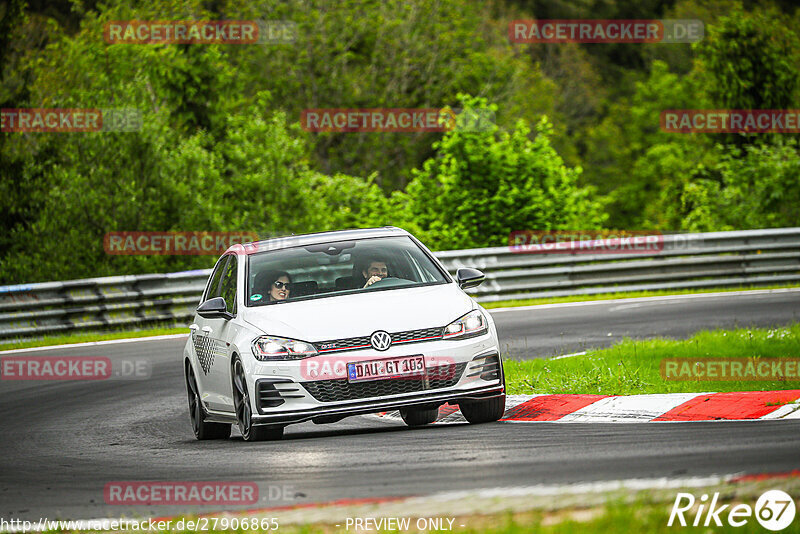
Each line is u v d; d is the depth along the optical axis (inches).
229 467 1067.3
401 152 7849.4
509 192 4261.8
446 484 878.4
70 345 2556.6
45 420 1614.2
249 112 4972.9
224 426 1397.6
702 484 784.9
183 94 5152.6
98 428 1508.4
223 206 4301.2
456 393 1197.7
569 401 1334.9
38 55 4965.6
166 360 2222.0
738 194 4623.5
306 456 1091.3
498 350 1244.5
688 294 3029.0
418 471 951.0
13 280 3821.4
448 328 1213.7
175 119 5029.5
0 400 1860.2
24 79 4414.4
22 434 1486.2
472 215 4252.0
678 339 2027.6
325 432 1346.0
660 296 3014.3
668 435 1063.6
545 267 3218.5
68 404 1771.7
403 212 4557.1
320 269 1840.6
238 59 7475.4
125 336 2689.5
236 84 5492.1
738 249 3250.5
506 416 1330.0
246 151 4665.4
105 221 3914.9
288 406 1186.0
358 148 7583.7
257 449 1171.9
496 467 942.4
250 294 1312.7
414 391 1192.8
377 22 7834.6
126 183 3993.6
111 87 4138.8
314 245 1386.6
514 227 4315.9
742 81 5191.9
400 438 1173.1
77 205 3895.2
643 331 2219.5
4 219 3993.6
